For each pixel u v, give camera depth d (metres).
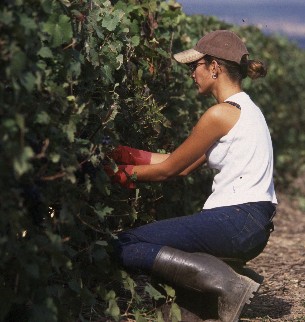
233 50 4.48
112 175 4.52
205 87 4.57
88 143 4.14
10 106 3.32
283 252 7.13
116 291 4.88
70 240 4.32
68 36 3.81
